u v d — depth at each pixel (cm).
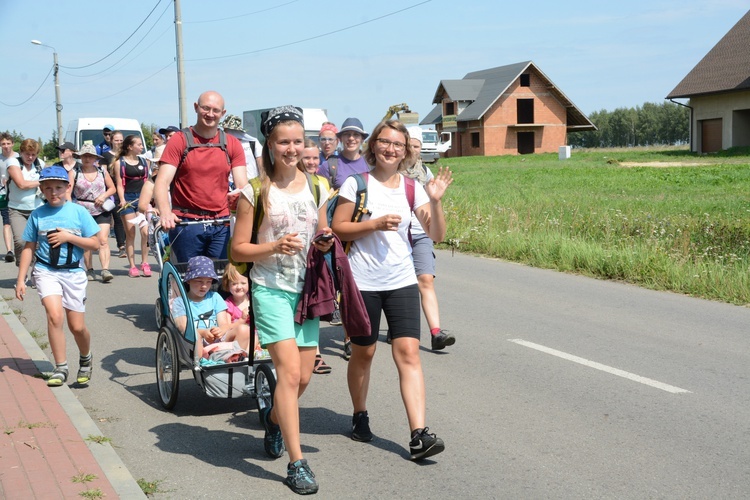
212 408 676
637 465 537
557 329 937
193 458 561
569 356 817
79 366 779
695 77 5916
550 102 8012
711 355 814
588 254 1362
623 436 591
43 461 523
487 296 1144
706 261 1296
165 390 675
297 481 496
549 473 526
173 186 800
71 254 707
